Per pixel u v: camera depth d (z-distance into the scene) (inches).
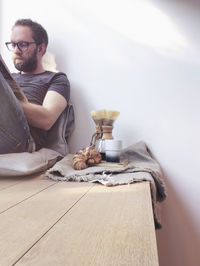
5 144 38.2
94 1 60.6
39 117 45.1
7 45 58.0
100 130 49.4
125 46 59.1
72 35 61.0
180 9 58.1
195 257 54.3
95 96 59.5
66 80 55.1
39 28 55.4
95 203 22.6
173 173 55.8
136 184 31.6
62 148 52.1
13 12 63.1
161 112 57.0
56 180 34.4
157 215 37.6
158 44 58.1
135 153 51.1
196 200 54.8
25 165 35.4
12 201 23.2
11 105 36.2
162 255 54.9
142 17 59.0
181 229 54.9
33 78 55.1
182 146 55.9
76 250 13.0
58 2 61.8
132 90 58.2
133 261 11.8
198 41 57.1
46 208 20.9
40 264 11.4
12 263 11.4
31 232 15.5
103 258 12.1
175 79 57.0
